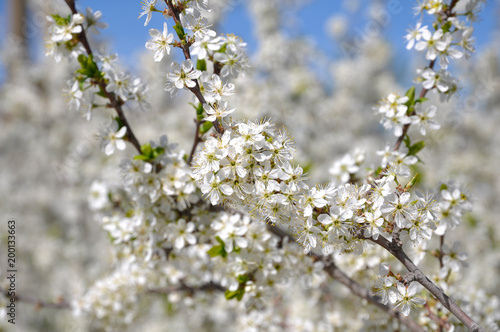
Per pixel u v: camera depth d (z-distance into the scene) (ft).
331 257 2.41
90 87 2.31
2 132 5.54
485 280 3.44
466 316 1.97
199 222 2.39
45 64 5.55
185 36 2.06
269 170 1.98
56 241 5.01
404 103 2.30
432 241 2.74
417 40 2.23
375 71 6.18
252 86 4.36
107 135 2.30
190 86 2.03
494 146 5.58
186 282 2.82
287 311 3.45
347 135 5.74
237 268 2.30
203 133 2.31
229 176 2.01
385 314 2.48
